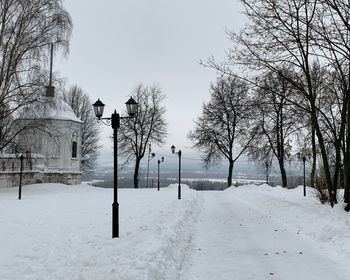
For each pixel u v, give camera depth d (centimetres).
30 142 2627
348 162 1402
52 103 2456
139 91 4634
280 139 3547
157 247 787
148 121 4616
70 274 623
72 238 959
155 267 650
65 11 2419
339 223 1076
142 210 1645
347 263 753
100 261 698
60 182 3784
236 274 689
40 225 1165
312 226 1142
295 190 3119
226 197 2980
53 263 705
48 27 2358
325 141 1992
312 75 1912
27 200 2244
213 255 841
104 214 1503
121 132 4522
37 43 2339
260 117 3192
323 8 1303
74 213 1542
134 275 588
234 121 4053
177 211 1555
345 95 1412
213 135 4162
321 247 911
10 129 2472
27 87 2334
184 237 1031
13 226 1095
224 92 3944
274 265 752
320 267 731
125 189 3928
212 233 1138
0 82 2306
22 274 620
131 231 1055
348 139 1395
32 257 742
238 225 1309
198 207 2016
